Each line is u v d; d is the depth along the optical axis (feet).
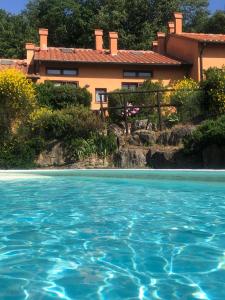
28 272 15.06
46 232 21.53
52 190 38.88
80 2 169.27
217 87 62.90
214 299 12.37
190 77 91.71
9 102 66.85
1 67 89.66
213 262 15.90
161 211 27.30
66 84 82.53
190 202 30.91
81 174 48.88
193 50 90.48
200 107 64.59
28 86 68.64
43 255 17.24
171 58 94.73
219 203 30.35
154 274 14.57
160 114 64.80
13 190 39.04
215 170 44.45
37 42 149.79
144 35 150.20
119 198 33.50
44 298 12.64
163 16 158.51
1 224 23.66
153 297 12.57
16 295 12.87
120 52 99.19
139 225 22.95
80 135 65.51
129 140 63.21
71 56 89.92
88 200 32.68
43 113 66.90
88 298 12.61
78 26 153.79
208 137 53.62
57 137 65.98
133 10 155.53
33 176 49.96
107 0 161.89
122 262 16.10
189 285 13.46
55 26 159.02
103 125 66.18
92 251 17.76
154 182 42.91
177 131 60.08
